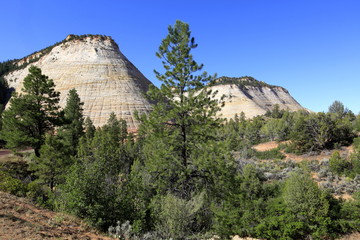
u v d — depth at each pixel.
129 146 32.06
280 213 12.10
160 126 15.92
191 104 15.05
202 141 15.29
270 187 15.28
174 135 14.88
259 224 11.78
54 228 6.79
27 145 27.91
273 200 13.34
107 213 9.16
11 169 22.50
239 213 12.68
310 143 32.44
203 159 13.90
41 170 20.36
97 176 9.62
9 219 6.34
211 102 15.77
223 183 13.84
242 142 41.88
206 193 13.45
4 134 28.00
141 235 8.84
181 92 16.53
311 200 11.48
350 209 11.70
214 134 15.97
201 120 15.26
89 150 24.50
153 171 14.88
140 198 10.93
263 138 49.00
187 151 15.47
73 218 8.45
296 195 11.75
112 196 9.70
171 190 14.14
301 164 26.92
